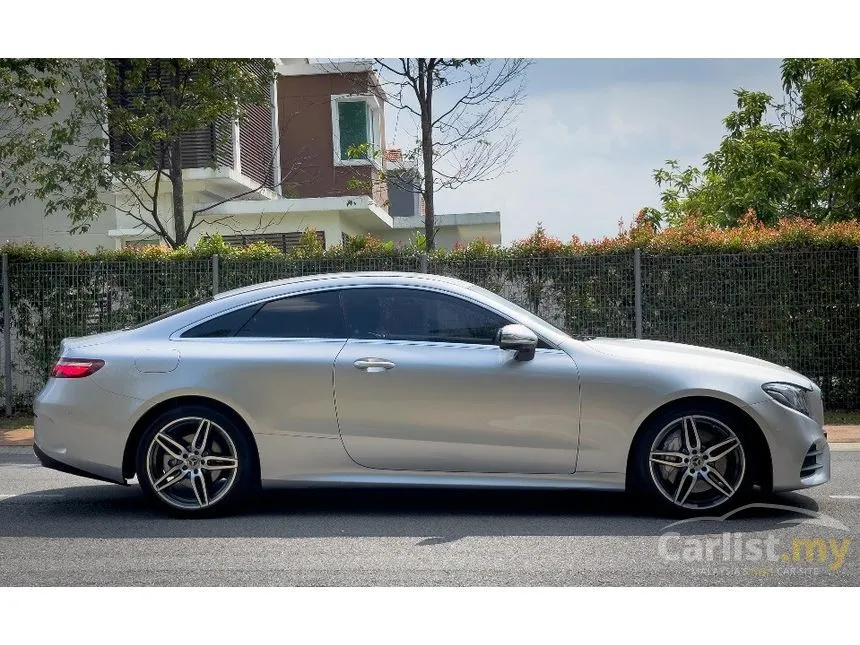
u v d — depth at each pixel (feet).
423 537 19.63
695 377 20.65
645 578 16.58
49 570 17.48
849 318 40.91
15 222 67.72
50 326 43.42
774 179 63.67
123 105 60.18
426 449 20.99
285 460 21.15
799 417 20.79
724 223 63.87
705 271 41.37
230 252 43.16
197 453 21.31
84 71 53.16
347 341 21.45
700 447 20.80
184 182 69.21
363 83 55.93
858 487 24.53
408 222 83.51
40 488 25.98
